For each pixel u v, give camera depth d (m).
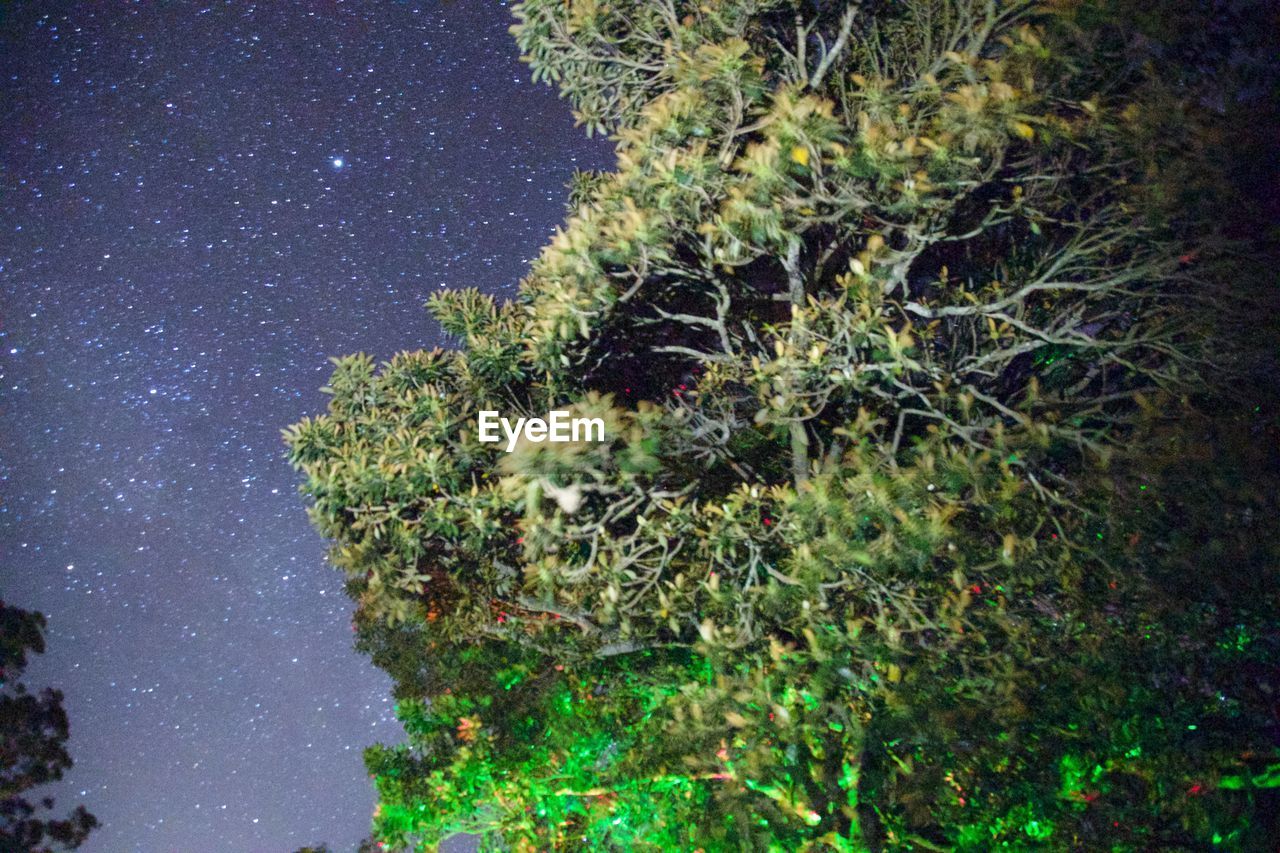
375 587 6.71
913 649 5.44
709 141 5.74
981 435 5.73
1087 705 5.09
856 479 5.33
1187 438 5.04
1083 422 6.11
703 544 6.17
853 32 6.50
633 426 6.25
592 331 6.26
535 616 7.59
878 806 5.65
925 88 5.56
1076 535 5.30
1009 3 5.64
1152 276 5.41
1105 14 4.96
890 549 5.21
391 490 6.58
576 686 7.78
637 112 6.52
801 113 4.98
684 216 5.60
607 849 7.11
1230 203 5.12
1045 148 5.24
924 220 5.25
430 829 7.96
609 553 6.54
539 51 6.59
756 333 6.80
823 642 5.43
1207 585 5.07
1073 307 5.93
